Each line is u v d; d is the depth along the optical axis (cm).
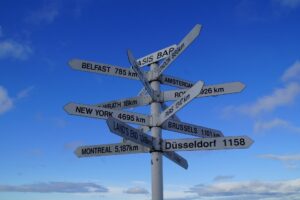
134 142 214
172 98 243
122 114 237
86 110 232
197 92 210
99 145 244
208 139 227
